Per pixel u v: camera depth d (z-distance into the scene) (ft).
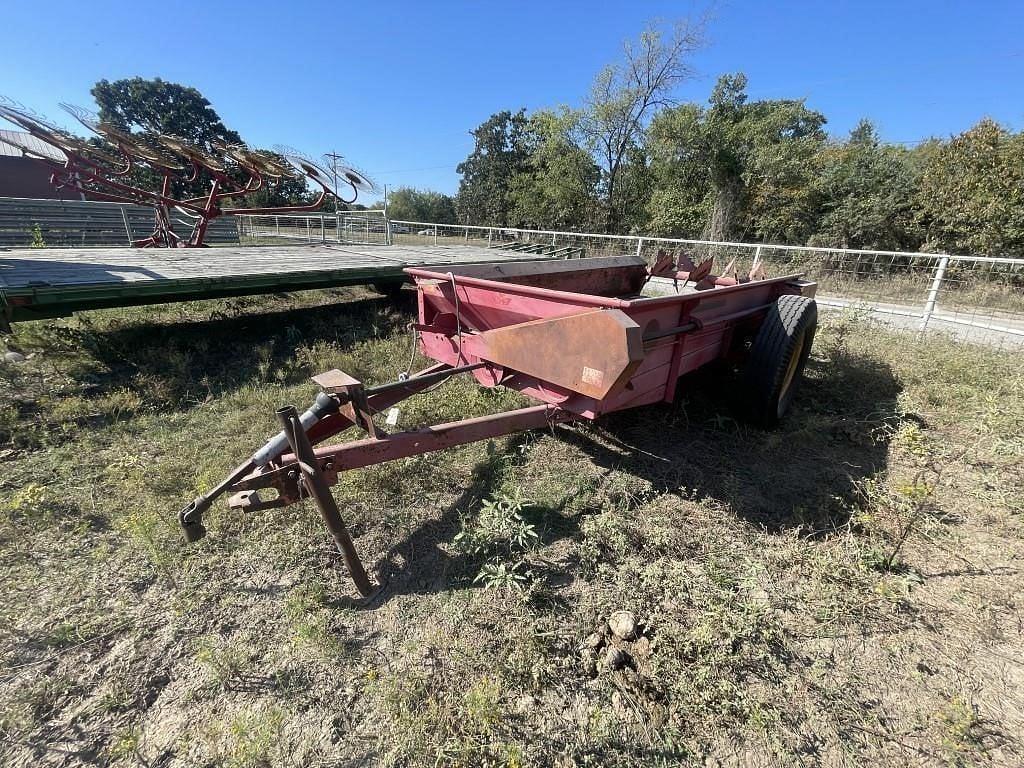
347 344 19.01
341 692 6.08
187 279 17.04
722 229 78.43
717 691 6.11
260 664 6.41
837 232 64.54
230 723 5.70
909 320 26.22
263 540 8.46
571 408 8.80
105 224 44.19
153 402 13.75
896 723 5.79
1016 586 7.75
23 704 5.85
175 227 48.21
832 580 7.84
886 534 8.88
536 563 8.16
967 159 51.93
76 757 5.37
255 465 7.16
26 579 7.60
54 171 35.06
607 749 5.50
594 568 8.10
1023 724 5.76
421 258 27.17
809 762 5.38
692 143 79.87
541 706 5.95
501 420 9.04
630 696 6.06
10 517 8.73
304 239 64.13
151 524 8.57
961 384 15.08
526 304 9.48
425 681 6.21
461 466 10.71
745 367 12.28
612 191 96.78
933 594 7.63
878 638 6.90
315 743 5.51
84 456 10.94
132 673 6.28
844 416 13.74
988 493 9.91
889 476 10.76
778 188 72.79
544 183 100.73
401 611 7.25
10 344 15.57
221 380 15.40
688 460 11.32
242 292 18.90
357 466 7.56
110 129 28.91
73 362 15.31
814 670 6.41
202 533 7.20
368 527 8.87
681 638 6.81
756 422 12.58
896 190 59.88
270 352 17.13
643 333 8.55
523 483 10.27
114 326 19.13
